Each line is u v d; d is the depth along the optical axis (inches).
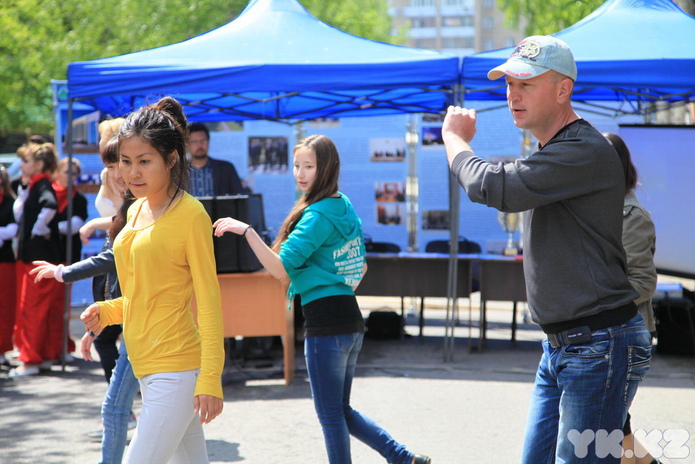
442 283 438.0
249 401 317.4
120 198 257.3
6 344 386.0
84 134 556.7
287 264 188.2
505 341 448.8
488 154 537.0
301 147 198.5
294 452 252.5
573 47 360.8
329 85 354.9
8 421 294.2
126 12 934.4
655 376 354.9
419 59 356.2
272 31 392.5
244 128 564.4
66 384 353.1
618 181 136.3
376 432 203.9
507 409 301.9
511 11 941.2
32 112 1311.5
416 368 373.1
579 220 135.7
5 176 385.4
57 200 388.2
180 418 149.4
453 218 379.6
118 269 155.9
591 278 135.2
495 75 145.3
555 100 140.9
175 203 151.6
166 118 151.8
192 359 151.3
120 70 356.2
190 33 906.1
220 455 250.2
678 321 406.3
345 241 197.2
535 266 140.0
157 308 150.2
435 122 553.3
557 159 133.3
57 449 261.0
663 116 665.6
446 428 277.6
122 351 195.0
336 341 193.8
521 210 135.6
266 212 566.6
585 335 135.4
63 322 389.1
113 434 193.9
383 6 1774.1
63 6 1018.7
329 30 406.9
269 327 332.2
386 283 444.8
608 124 535.5
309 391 331.9
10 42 1020.5
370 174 560.4
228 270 317.7
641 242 199.5
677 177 420.5
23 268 371.6
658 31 375.2
